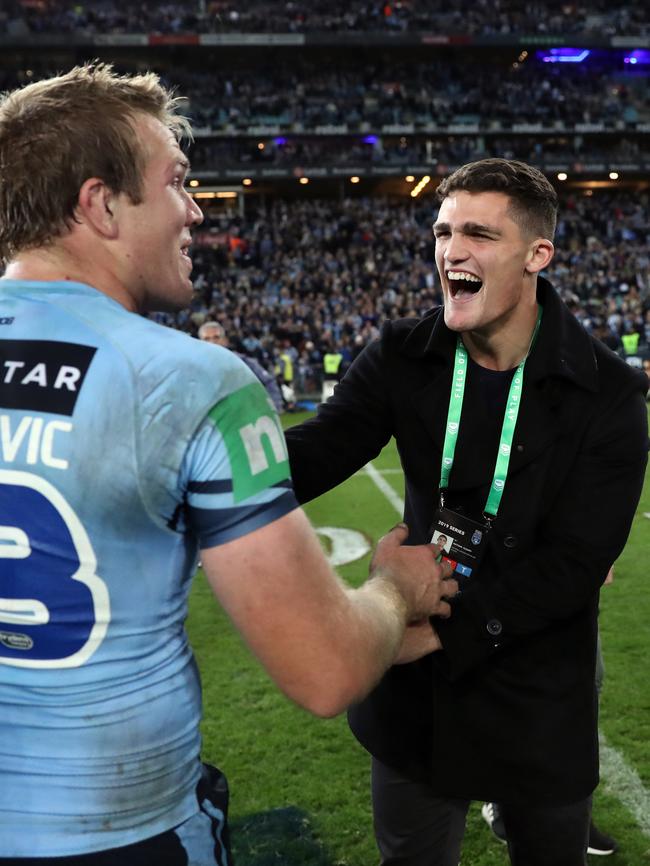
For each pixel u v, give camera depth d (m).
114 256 1.08
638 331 22.77
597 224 33.03
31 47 35.34
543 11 40.47
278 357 18.86
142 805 1.03
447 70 39.75
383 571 1.38
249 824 2.92
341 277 27.84
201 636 4.73
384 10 39.03
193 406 0.96
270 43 36.19
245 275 28.73
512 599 1.58
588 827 1.77
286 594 0.98
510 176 1.52
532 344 1.65
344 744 3.47
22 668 1.01
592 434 1.60
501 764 1.68
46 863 0.98
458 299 1.59
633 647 4.40
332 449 1.76
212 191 35.66
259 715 3.75
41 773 0.99
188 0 38.34
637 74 40.12
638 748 3.35
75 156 1.02
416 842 1.85
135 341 0.99
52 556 0.98
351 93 38.06
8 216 1.06
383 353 1.79
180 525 1.02
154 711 1.03
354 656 1.04
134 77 1.10
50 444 0.97
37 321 1.02
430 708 1.73
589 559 1.59
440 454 1.72
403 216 33.69
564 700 1.68
